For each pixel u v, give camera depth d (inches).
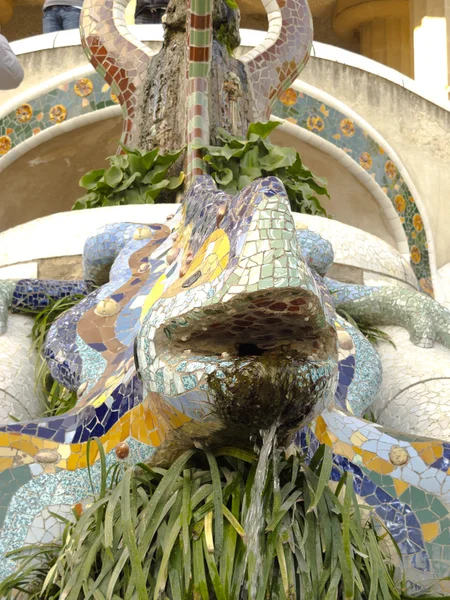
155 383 119.3
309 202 277.4
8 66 223.0
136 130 294.2
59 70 434.6
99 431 146.7
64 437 150.1
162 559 119.5
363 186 434.0
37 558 139.4
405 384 208.2
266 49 306.8
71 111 416.8
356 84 450.3
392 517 148.4
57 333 186.9
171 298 118.0
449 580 144.5
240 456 124.9
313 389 114.2
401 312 227.8
